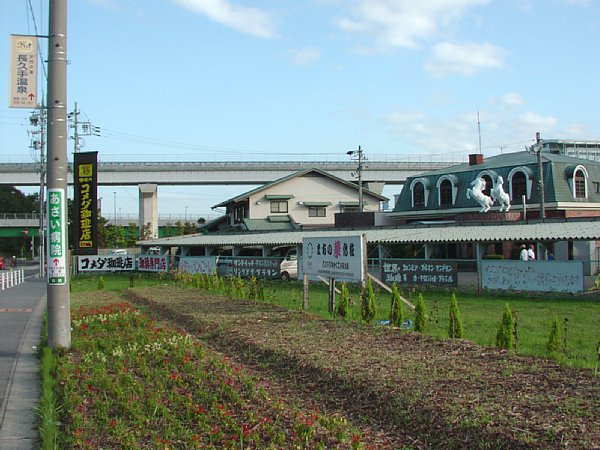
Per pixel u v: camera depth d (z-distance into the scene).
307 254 17.80
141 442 6.81
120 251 65.69
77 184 24.41
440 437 6.49
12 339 14.62
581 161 42.97
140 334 13.61
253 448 6.47
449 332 12.12
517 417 6.51
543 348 11.48
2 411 8.38
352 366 9.15
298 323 13.98
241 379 9.14
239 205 57.75
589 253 33.25
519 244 35.78
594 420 6.31
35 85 11.89
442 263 24.20
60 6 11.95
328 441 6.58
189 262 37.28
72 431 7.17
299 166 69.75
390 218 49.41
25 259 101.12
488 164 46.28
